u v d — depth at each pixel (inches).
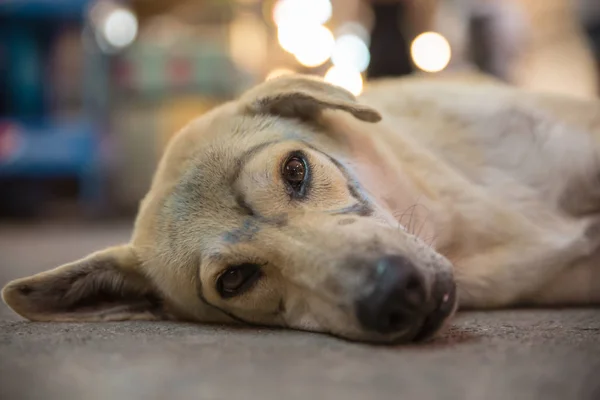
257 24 62.6
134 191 59.9
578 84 53.6
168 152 19.2
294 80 18.9
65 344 14.5
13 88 57.8
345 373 11.7
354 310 14.0
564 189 20.1
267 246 16.1
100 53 58.9
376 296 13.6
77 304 18.8
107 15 59.6
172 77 58.7
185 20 64.2
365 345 13.9
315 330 15.8
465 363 12.1
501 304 19.4
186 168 18.1
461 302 19.2
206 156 17.9
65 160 58.0
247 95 19.4
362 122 19.6
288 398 10.6
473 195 19.7
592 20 50.5
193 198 17.6
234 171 17.2
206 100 59.0
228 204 17.0
